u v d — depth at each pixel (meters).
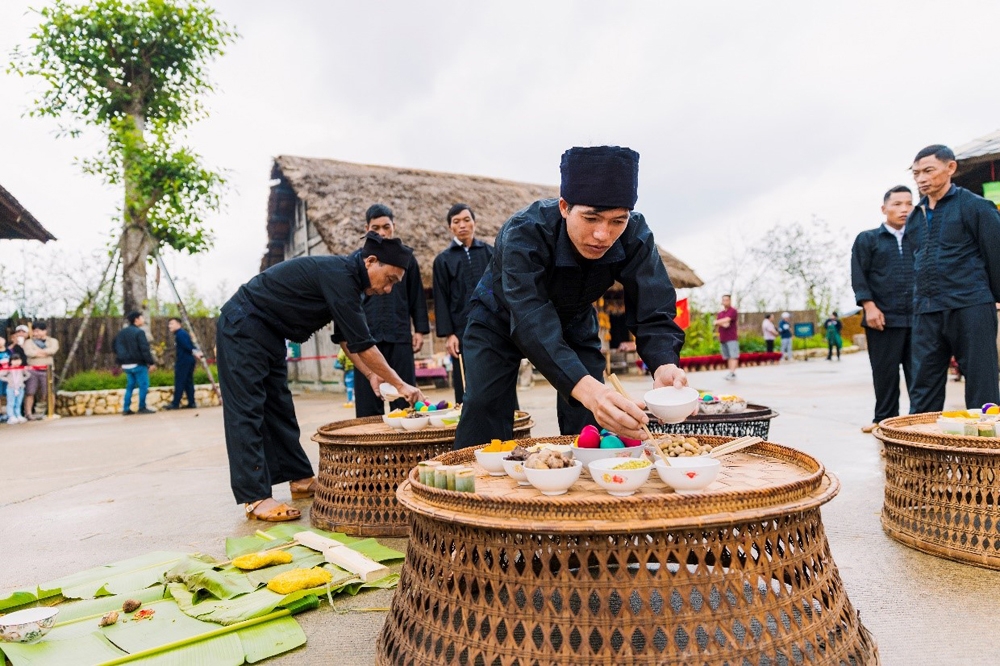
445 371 13.06
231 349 3.43
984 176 9.19
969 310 3.64
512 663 1.40
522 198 17.09
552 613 1.39
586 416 2.85
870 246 4.95
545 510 1.40
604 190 1.86
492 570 1.45
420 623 1.59
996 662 1.68
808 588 1.49
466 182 16.84
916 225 3.94
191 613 2.09
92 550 3.04
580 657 1.35
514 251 2.15
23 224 11.64
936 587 2.18
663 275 2.38
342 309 3.42
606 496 1.59
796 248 32.44
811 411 6.88
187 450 6.30
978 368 3.64
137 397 12.25
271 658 1.86
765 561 1.42
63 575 2.71
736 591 1.38
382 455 3.08
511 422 2.75
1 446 7.42
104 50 13.77
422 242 12.88
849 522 2.97
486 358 2.61
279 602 2.10
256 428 3.48
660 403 1.95
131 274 14.63
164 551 2.87
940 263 3.75
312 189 13.30
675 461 1.65
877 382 5.06
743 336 23.88
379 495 3.06
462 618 1.48
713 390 9.75
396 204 13.74
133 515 3.70
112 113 14.43
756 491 1.41
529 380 12.62
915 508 2.60
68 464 5.82
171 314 20.38
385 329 4.95
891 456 2.73
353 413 9.63
